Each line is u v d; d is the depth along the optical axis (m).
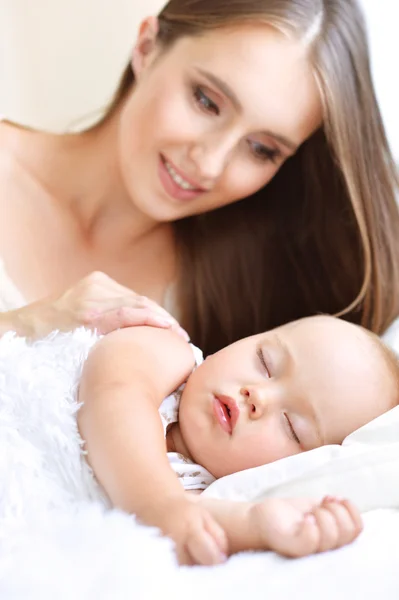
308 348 0.97
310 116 1.26
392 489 0.74
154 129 1.23
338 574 0.58
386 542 0.64
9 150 1.39
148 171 1.29
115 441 0.72
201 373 0.98
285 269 1.61
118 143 1.35
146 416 0.75
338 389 0.94
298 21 1.16
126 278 1.49
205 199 1.34
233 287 1.58
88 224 1.44
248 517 0.65
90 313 1.01
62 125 1.87
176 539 0.62
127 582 0.54
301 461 0.79
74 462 0.74
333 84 1.22
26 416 0.78
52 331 1.00
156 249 1.53
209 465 0.92
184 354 0.96
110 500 0.71
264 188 1.53
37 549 0.58
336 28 1.21
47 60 1.87
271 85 1.17
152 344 0.91
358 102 1.28
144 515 0.66
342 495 0.75
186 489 0.87
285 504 0.65
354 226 1.49
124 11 1.81
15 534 0.63
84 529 0.61
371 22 1.46
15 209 1.36
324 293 1.60
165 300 1.54
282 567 0.60
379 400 0.96
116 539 0.59
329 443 0.93
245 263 1.59
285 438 0.91
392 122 1.49
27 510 0.69
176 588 0.55
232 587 0.56
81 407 0.78
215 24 1.16
